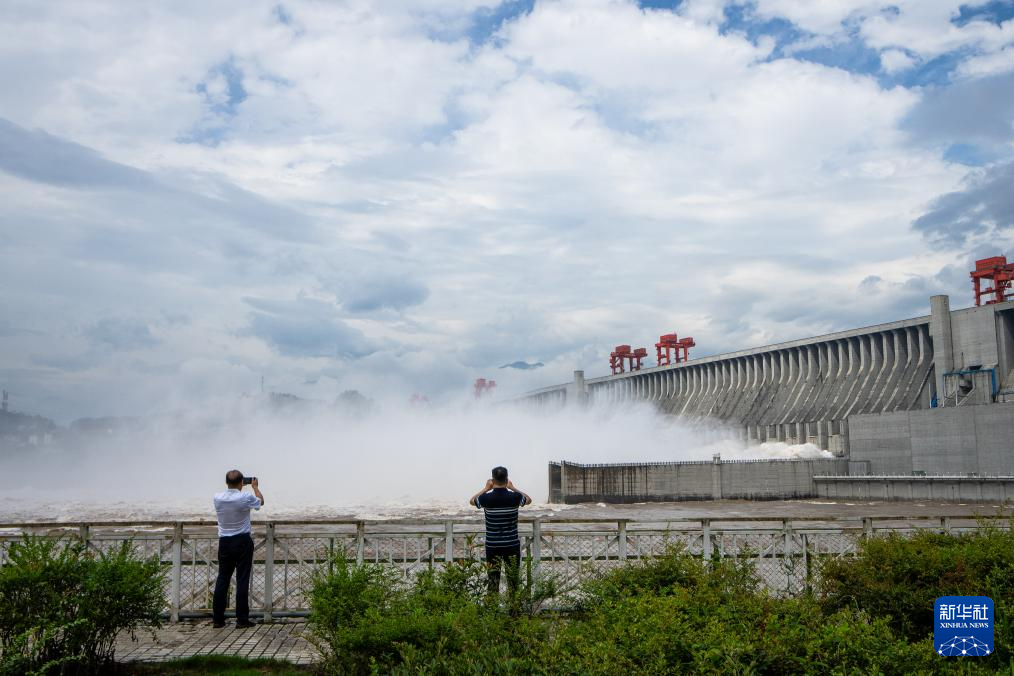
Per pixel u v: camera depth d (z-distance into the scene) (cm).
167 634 1545
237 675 1242
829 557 1573
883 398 10600
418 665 970
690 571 1353
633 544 1831
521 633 1049
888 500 7194
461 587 1304
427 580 1302
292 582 1838
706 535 1802
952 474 7188
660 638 936
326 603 1240
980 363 8769
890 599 1293
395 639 1055
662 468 7556
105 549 1658
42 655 1156
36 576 1171
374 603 1198
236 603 1620
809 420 11756
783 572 1756
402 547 1889
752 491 7706
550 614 1234
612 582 1363
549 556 1777
